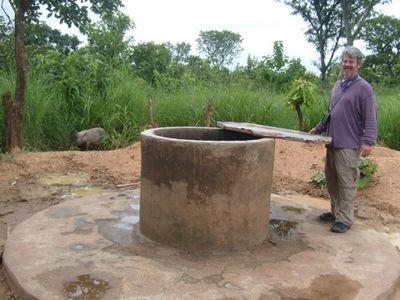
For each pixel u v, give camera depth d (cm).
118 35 1116
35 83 798
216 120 838
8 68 941
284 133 392
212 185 355
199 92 915
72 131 823
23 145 727
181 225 364
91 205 467
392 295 327
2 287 321
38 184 578
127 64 1080
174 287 304
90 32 1082
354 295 304
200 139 454
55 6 680
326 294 304
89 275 316
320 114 883
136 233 395
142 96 873
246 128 404
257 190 372
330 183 444
